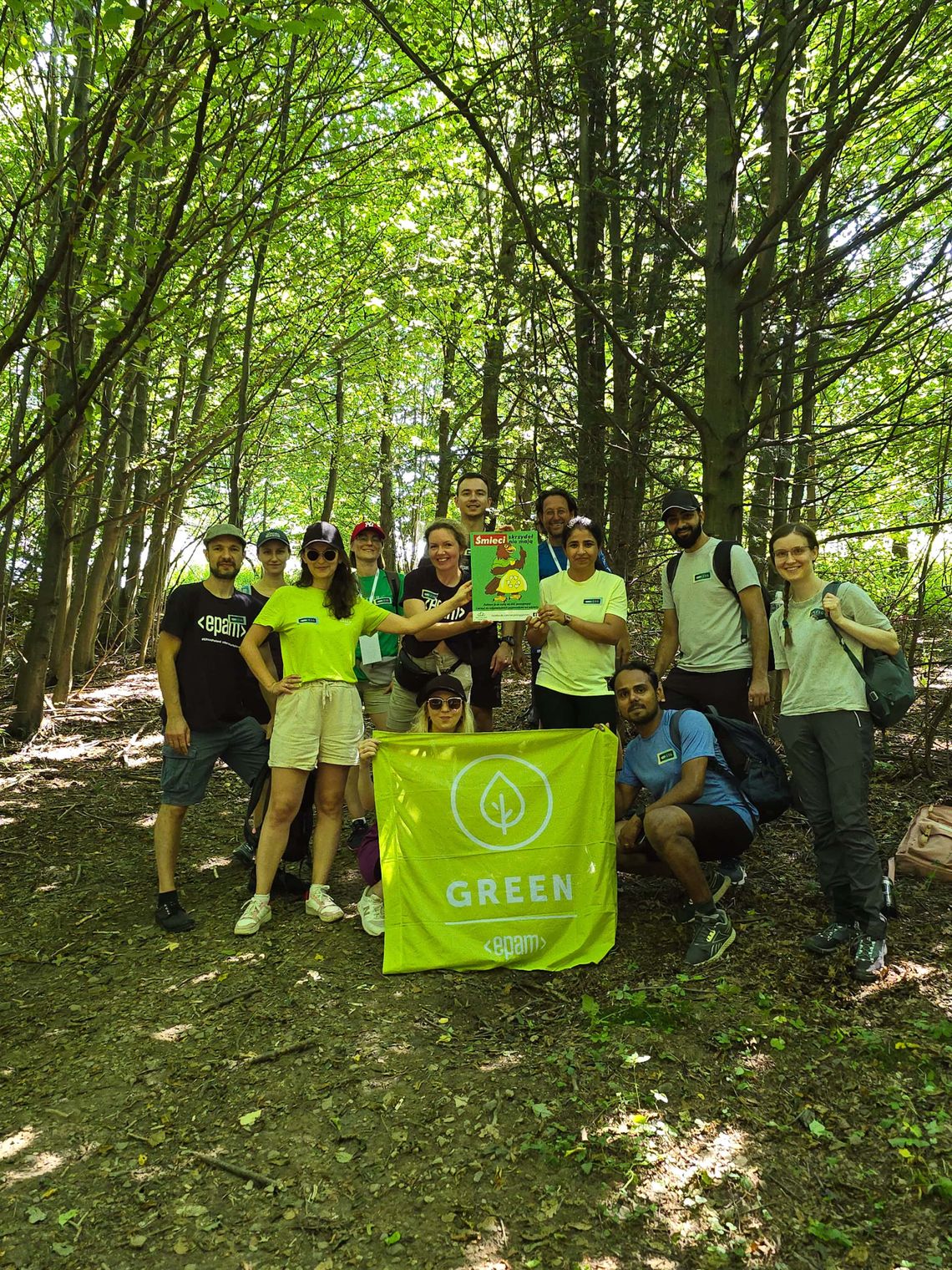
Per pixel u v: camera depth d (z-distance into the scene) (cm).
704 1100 313
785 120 683
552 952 423
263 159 838
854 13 598
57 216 671
